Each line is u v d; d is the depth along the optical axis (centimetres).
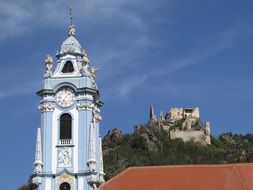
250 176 10750
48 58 11769
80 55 11956
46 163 11256
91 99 11506
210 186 10562
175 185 10644
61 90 11569
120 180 10938
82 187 11081
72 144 11300
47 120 11444
